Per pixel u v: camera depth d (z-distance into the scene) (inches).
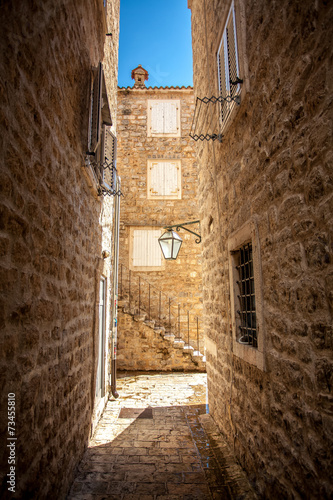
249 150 106.3
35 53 72.9
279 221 81.6
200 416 182.5
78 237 122.6
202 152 195.2
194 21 212.7
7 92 57.8
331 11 57.0
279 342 82.0
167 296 354.0
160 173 378.0
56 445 90.8
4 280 57.2
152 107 390.9
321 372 61.4
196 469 121.4
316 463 63.0
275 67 82.9
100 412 181.2
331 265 58.1
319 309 62.3
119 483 111.7
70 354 109.7
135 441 149.7
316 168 63.1
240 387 119.6
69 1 103.2
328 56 58.3
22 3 65.0
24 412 65.9
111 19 208.2
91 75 135.1
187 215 370.6
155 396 227.0
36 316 74.5
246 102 107.7
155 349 310.5
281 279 80.5
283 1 76.8
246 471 110.7
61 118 95.8
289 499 75.3
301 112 69.3
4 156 56.6
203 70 183.2
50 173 85.3
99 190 162.1
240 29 110.0
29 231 70.0
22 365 65.5
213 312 170.6
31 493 69.2
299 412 70.7
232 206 129.1
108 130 170.1
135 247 362.9
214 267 167.3
